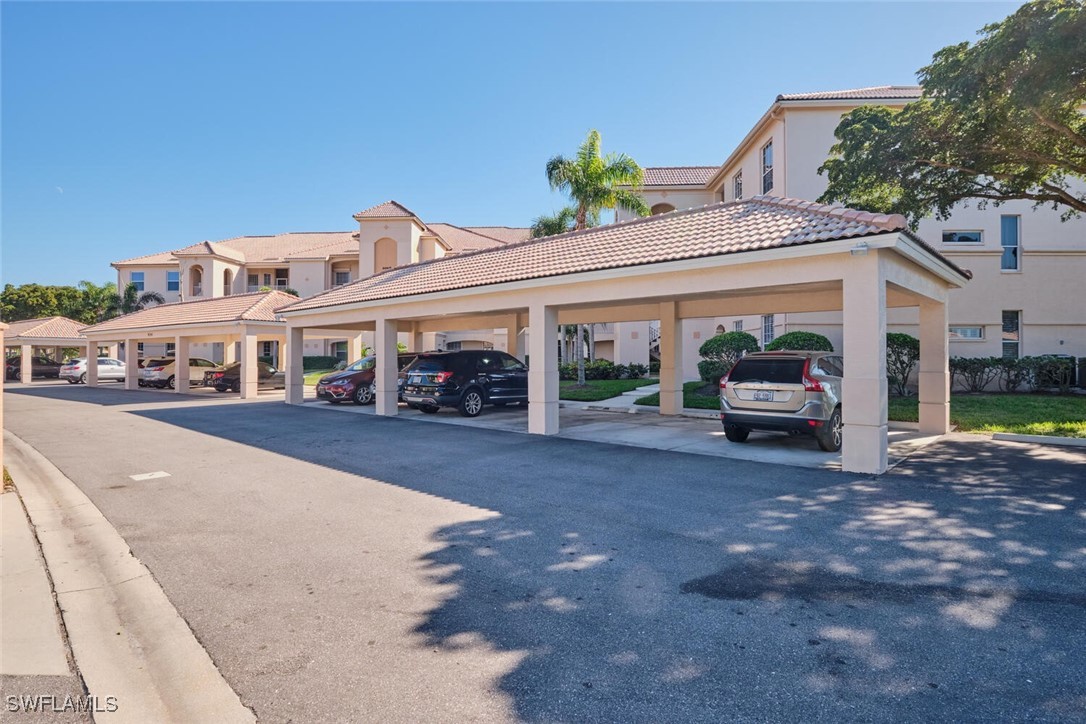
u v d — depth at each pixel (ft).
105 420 49.75
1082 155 41.01
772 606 13.47
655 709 9.73
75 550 18.02
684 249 33.58
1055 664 10.91
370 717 9.65
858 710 9.61
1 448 25.31
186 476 27.71
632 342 98.17
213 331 77.30
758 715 9.53
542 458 31.35
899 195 47.75
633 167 74.18
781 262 29.50
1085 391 61.72
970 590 14.19
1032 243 65.16
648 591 14.38
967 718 9.39
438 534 18.93
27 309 170.40
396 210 116.47
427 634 12.42
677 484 25.21
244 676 10.98
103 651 12.05
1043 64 31.83
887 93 63.62
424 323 70.33
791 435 39.11
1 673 11.23
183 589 14.96
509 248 52.21
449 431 41.81
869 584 14.60
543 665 11.14
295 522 20.38
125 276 144.56
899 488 24.03
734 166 79.77
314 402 66.54
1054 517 19.84
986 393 62.03
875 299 26.66
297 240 151.94
